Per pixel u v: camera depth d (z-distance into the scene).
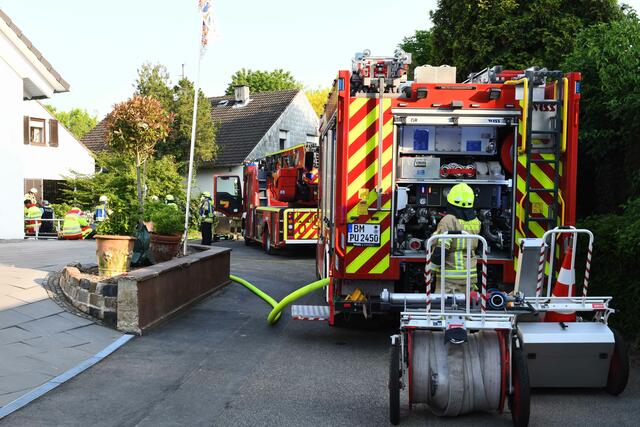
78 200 26.19
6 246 15.77
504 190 7.40
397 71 7.07
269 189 20.31
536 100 6.90
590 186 10.21
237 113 39.41
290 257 18.38
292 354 7.23
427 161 7.25
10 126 18.36
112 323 7.94
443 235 5.14
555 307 5.51
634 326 7.03
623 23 8.48
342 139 7.16
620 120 9.05
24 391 5.64
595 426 4.99
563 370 5.60
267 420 5.16
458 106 7.02
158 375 6.31
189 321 8.74
